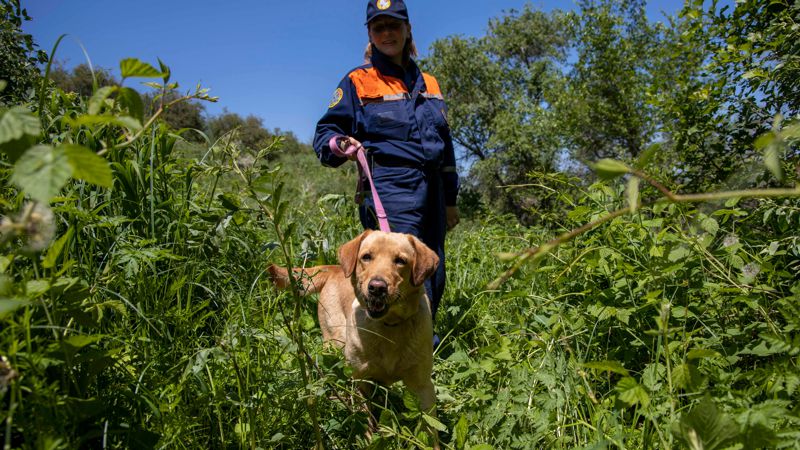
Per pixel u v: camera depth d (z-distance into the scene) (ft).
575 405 7.38
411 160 12.10
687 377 5.26
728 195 3.59
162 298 8.79
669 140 19.72
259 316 9.18
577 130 45.73
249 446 6.91
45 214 3.55
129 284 8.29
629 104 42.88
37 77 12.76
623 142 46.39
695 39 13.56
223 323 9.48
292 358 8.39
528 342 8.54
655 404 6.77
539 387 8.09
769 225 10.34
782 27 10.78
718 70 12.80
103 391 6.47
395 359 9.50
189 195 11.56
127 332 7.74
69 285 5.22
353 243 10.22
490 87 85.25
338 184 49.90
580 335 9.48
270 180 6.08
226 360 7.16
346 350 9.84
